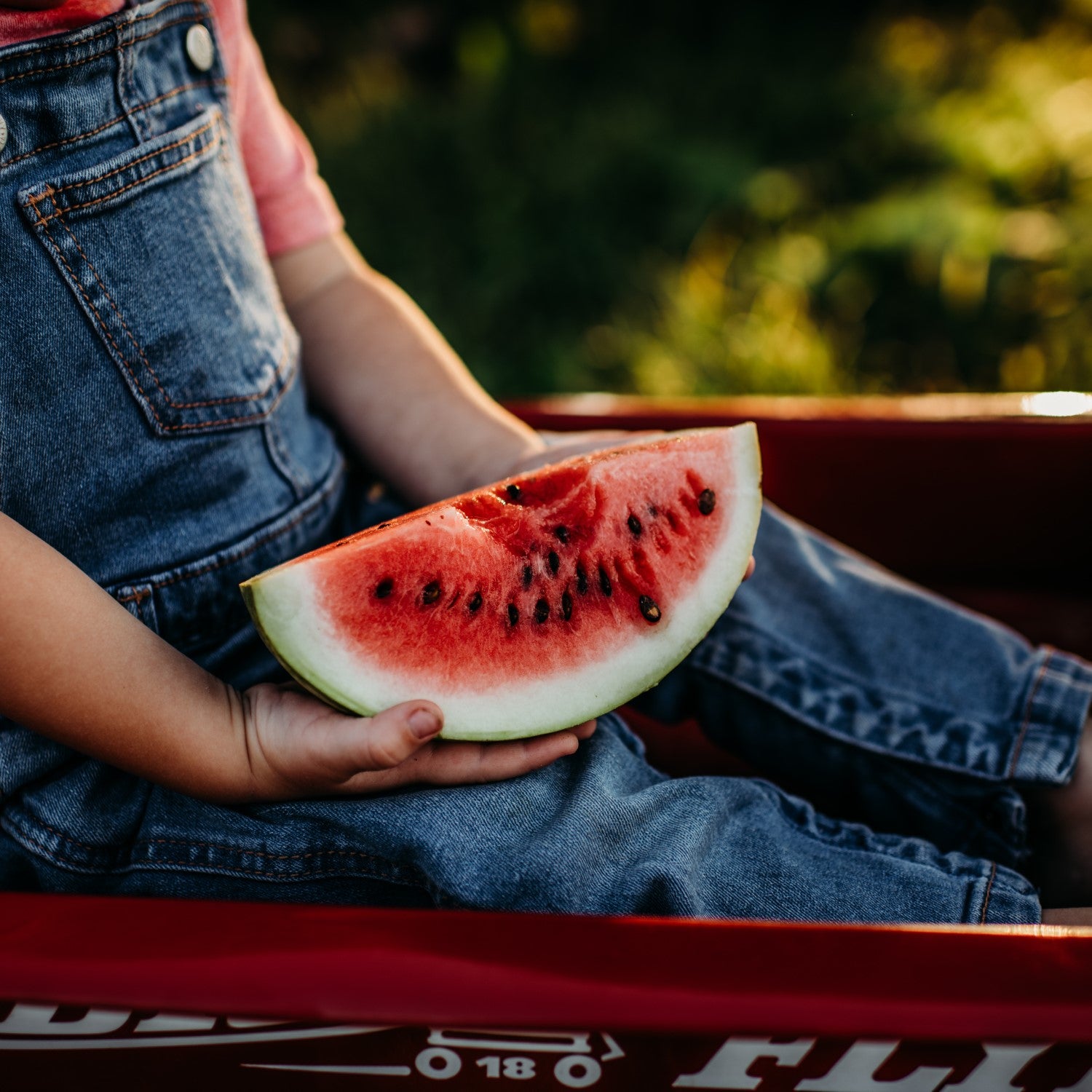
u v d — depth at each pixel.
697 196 3.80
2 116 0.67
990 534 1.29
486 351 3.46
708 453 0.78
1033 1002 0.50
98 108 0.72
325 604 0.63
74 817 0.69
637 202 3.89
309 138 4.27
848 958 0.52
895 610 0.92
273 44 4.84
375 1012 0.53
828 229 3.72
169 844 0.69
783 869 0.71
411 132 4.17
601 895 0.65
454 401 0.96
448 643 0.67
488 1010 0.52
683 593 0.74
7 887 0.72
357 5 5.02
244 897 0.69
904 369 3.33
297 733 0.64
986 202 3.75
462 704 0.66
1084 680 0.87
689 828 0.70
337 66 4.94
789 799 0.78
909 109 4.16
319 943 0.54
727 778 0.76
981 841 0.84
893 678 0.89
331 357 0.98
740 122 4.27
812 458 1.29
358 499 0.97
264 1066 0.57
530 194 3.88
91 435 0.71
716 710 0.91
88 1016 0.55
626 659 0.72
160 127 0.77
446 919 0.55
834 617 0.91
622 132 4.07
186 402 0.75
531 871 0.65
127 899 0.57
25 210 0.68
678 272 3.61
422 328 1.02
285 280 1.00
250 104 0.95
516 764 0.69
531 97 4.29
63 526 0.71
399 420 0.96
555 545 0.73
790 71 4.52
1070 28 4.54
